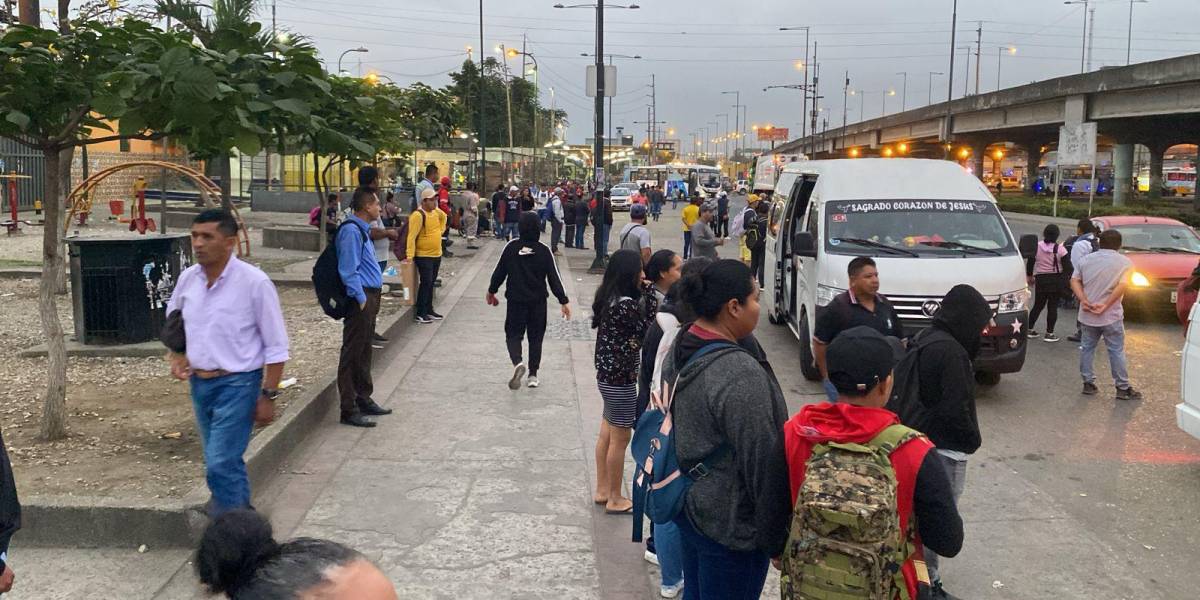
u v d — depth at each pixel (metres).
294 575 1.45
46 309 6.53
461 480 6.25
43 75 5.87
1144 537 5.55
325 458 6.66
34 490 5.48
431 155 44.34
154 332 9.75
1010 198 63.94
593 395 8.63
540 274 8.70
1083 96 44.28
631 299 5.55
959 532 2.77
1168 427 7.98
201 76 5.47
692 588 3.51
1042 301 12.12
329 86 6.42
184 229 27.28
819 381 9.95
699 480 3.20
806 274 10.10
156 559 4.87
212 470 4.75
